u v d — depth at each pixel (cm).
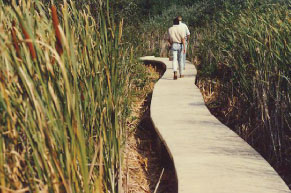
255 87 566
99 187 246
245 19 736
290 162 474
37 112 186
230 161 425
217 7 1741
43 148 201
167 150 478
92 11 636
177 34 1014
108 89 297
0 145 179
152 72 1375
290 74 482
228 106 727
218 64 955
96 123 286
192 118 613
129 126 627
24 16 201
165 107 699
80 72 274
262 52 534
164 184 464
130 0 1110
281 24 507
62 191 213
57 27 201
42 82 194
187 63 1362
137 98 867
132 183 449
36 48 201
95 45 289
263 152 532
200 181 378
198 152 455
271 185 366
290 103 479
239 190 357
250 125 583
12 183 187
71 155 213
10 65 196
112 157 309
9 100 193
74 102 215
